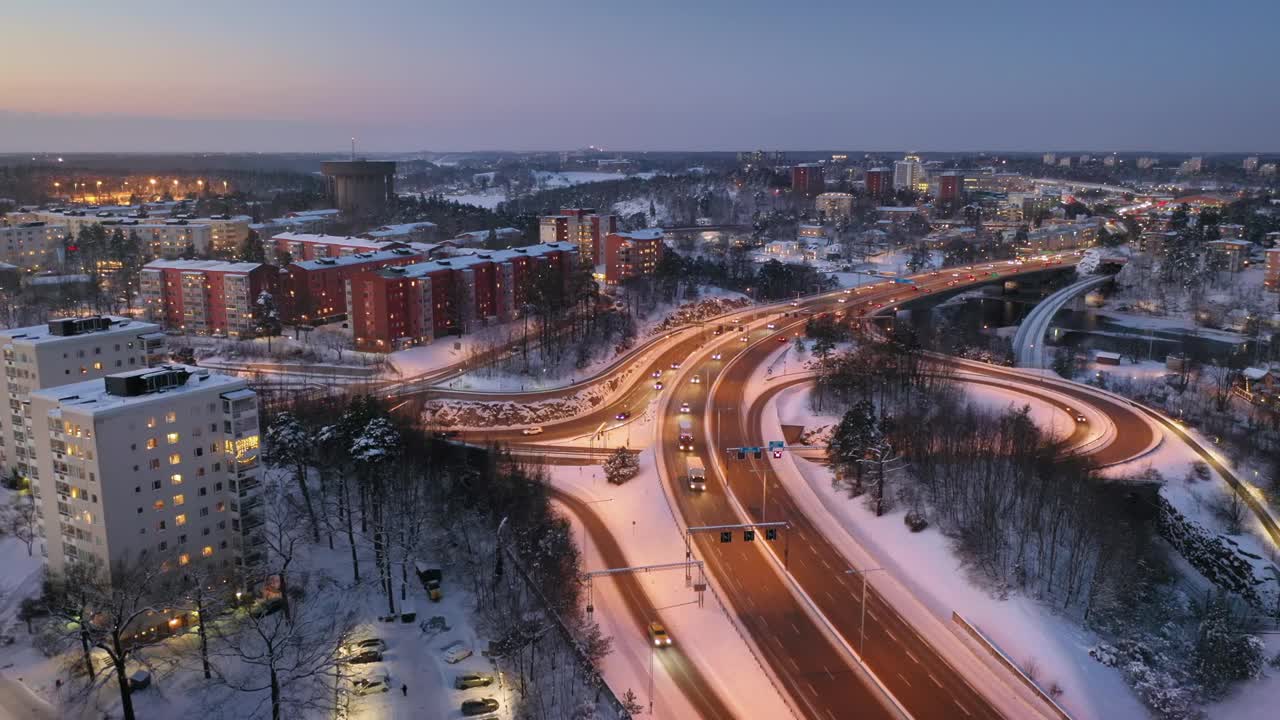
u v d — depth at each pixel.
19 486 151.12
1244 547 134.00
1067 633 119.44
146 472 112.50
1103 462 170.38
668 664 114.94
